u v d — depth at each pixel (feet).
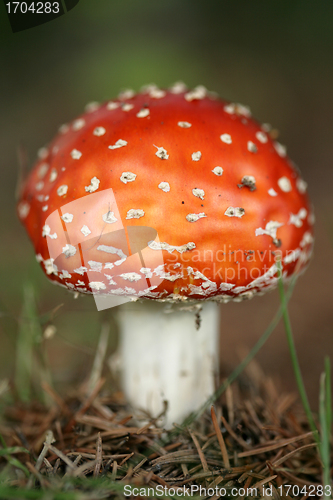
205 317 0.84
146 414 0.85
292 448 0.81
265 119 1.91
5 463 0.81
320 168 1.66
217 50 2.31
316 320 1.09
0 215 1.41
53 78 2.18
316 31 2.31
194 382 0.85
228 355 1.03
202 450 0.80
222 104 0.83
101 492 0.74
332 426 0.86
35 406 0.90
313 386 0.98
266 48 2.40
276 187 0.80
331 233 1.20
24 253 1.21
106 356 0.97
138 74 1.64
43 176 0.82
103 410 0.86
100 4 1.78
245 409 0.86
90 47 2.01
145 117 0.80
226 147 0.79
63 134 0.83
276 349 1.04
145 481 0.76
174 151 0.78
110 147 0.78
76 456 0.79
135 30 1.97
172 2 2.04
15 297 1.10
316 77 2.20
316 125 1.90
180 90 0.84
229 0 2.42
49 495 0.71
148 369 0.85
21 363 0.93
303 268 0.85
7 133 1.87
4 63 2.22
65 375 0.97
